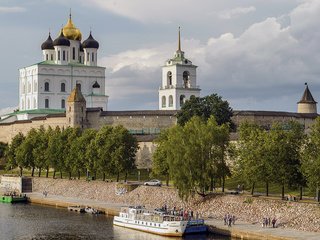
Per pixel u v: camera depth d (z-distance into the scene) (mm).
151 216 136000
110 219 153875
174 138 149375
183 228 129000
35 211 169125
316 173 123500
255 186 165125
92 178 199125
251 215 134625
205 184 146625
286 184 139625
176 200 155750
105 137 190625
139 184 176125
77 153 198625
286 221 126312
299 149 139625
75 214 162750
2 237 131250
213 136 147625
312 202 128625
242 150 148250
